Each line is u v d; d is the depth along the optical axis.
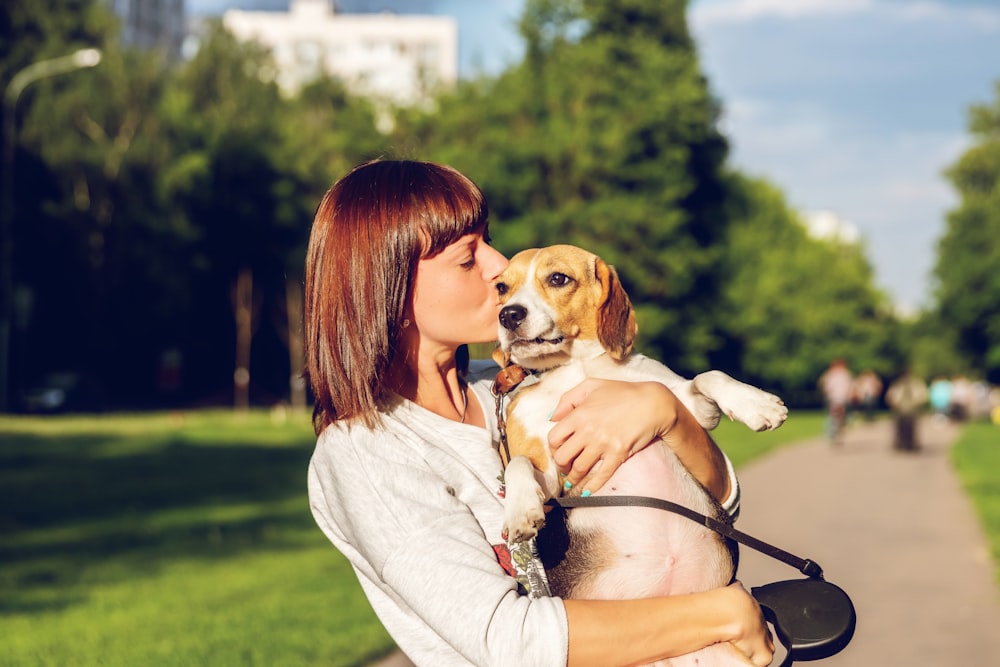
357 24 101.62
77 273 40.34
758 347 50.53
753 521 11.84
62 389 40.75
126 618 7.39
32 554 10.20
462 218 2.29
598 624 1.89
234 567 9.44
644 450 2.38
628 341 2.85
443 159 34.41
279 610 7.48
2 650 6.50
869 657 6.25
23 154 37.28
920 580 8.52
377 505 2.04
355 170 2.34
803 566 2.34
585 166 33.81
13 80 35.22
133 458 19.88
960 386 49.09
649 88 34.81
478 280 2.35
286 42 100.81
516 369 2.75
